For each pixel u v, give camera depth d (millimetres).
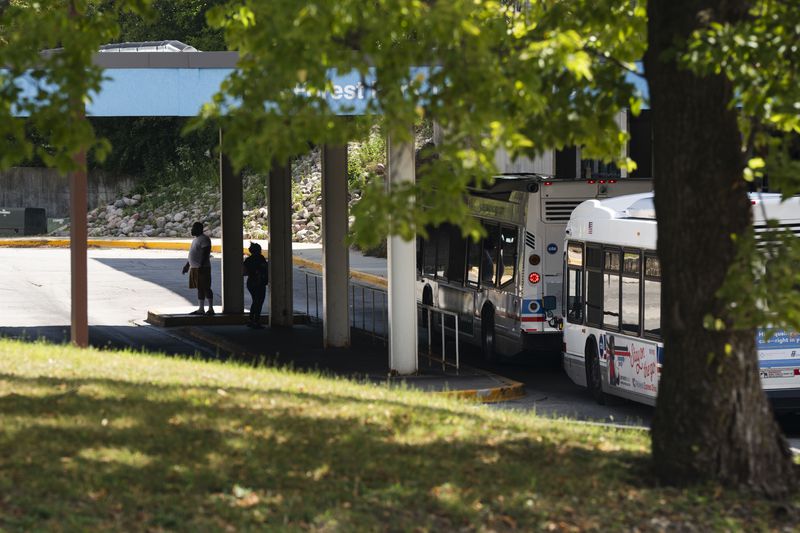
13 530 17750
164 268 93625
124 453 22266
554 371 50219
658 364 36781
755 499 21953
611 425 31891
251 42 21438
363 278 87562
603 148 25625
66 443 22750
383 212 20266
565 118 24797
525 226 48250
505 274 50125
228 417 26000
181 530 18547
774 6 22219
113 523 18516
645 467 23516
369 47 20156
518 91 21516
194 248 63594
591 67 25016
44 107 22297
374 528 19328
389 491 21250
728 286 20844
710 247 22125
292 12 19812
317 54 19781
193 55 44469
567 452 25375
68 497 19578
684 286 22328
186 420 25391
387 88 21078
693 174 22062
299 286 83750
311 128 20281
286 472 22062
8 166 22234
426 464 23359
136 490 20188
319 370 46406
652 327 37312
